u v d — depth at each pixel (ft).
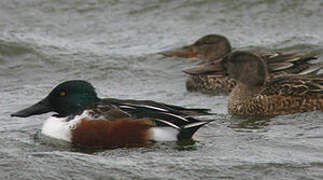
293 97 46.83
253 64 48.44
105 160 32.94
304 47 61.67
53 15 71.31
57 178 30.12
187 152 35.22
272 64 54.34
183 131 37.86
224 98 52.26
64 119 38.70
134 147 36.99
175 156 34.24
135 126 37.60
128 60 60.08
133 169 31.35
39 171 30.78
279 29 66.54
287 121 43.52
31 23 68.95
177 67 59.82
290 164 32.17
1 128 41.09
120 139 37.60
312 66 54.08
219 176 30.53
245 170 31.30
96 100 40.09
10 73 56.44
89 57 60.03
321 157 33.58
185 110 38.70
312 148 35.53
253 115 46.57
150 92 52.85
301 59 54.29
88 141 37.70
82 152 36.01
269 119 44.55
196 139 38.24
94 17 71.10
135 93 52.31
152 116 37.99
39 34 65.92
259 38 64.64
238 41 64.13
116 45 64.23
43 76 56.13
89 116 38.04
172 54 60.85
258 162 32.53
